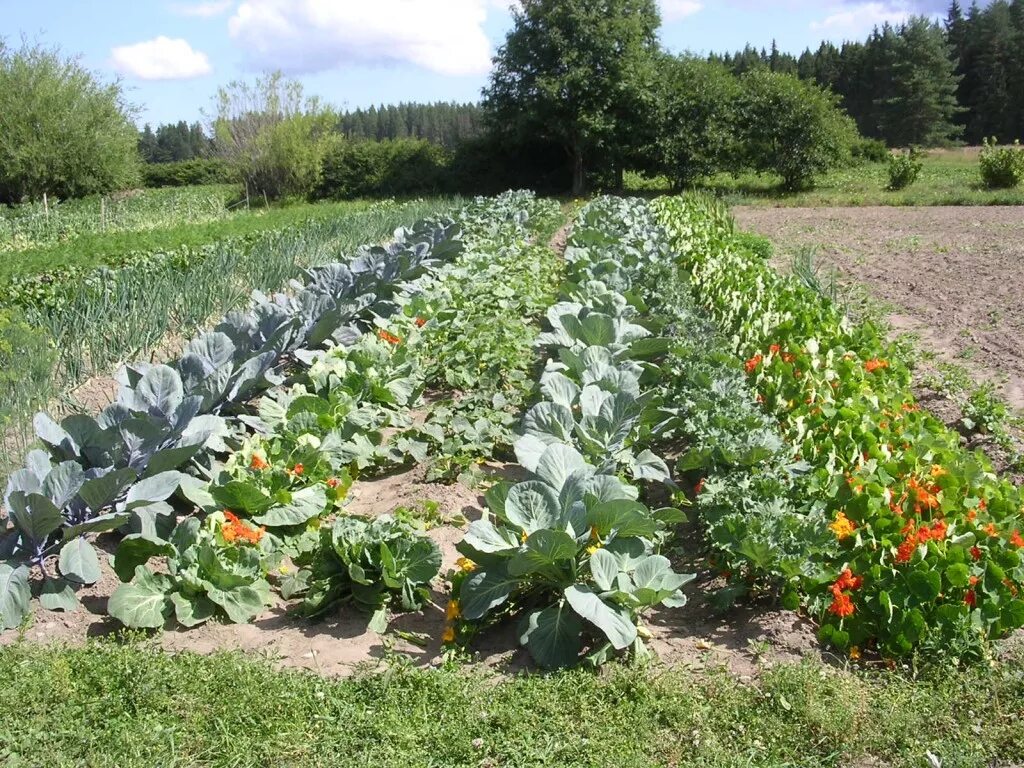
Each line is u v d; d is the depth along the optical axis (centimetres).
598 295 1112
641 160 3962
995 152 3484
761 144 3741
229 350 777
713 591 545
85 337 923
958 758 389
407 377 865
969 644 457
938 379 959
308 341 937
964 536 496
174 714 411
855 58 8112
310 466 646
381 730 401
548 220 2295
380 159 4275
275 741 395
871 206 3166
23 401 740
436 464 707
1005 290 1454
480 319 1045
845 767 392
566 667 457
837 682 437
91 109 3872
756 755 395
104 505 567
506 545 493
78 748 390
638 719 412
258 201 4278
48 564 537
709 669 454
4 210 3186
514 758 388
